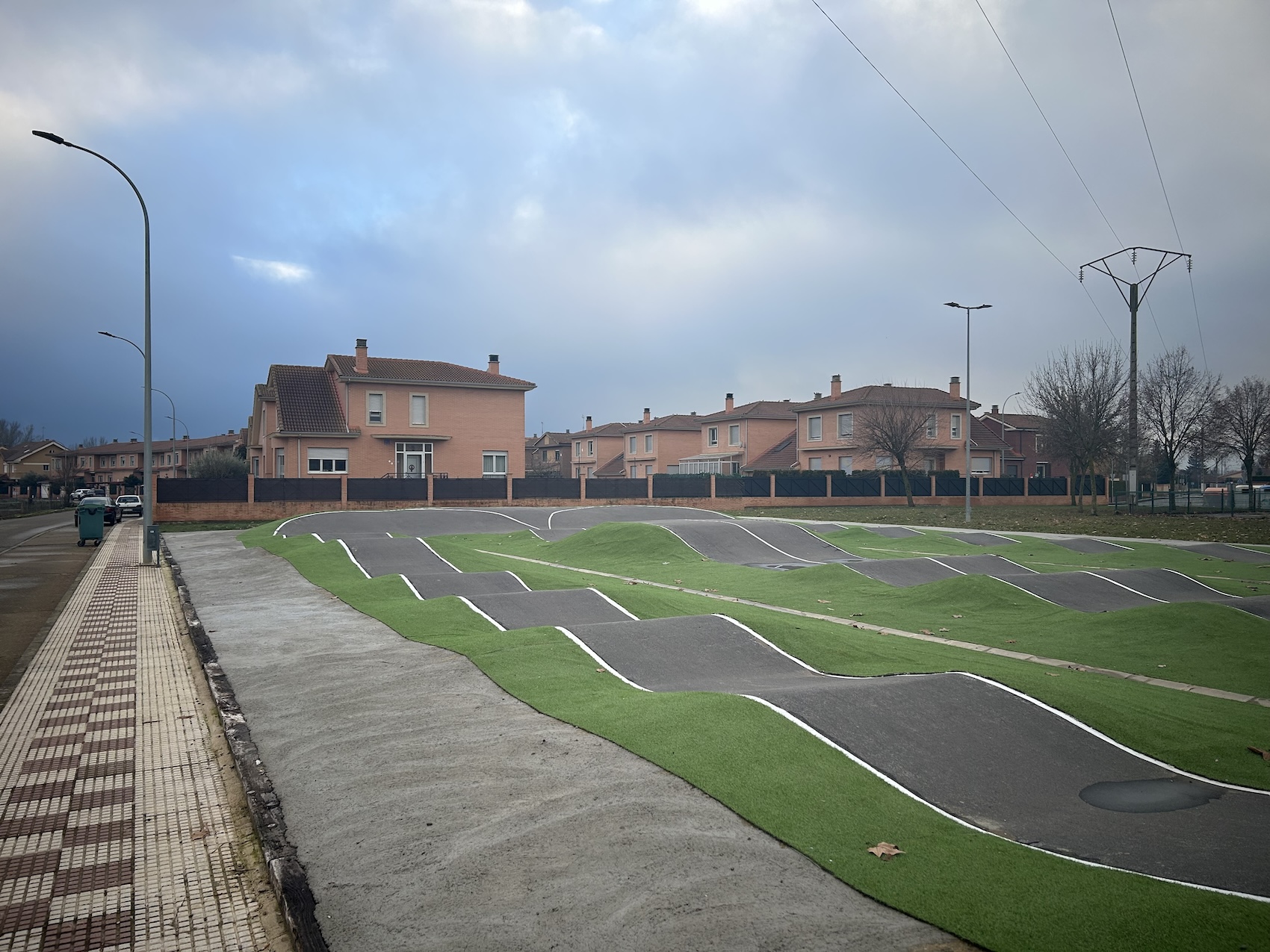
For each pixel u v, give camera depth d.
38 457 110.62
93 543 29.16
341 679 9.11
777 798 5.70
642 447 78.31
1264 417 49.41
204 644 11.14
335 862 4.91
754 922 4.20
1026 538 29.50
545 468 93.69
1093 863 5.11
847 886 4.59
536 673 9.06
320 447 46.50
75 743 7.27
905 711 7.74
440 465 49.59
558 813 5.44
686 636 10.77
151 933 4.32
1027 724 7.86
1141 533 32.31
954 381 63.56
